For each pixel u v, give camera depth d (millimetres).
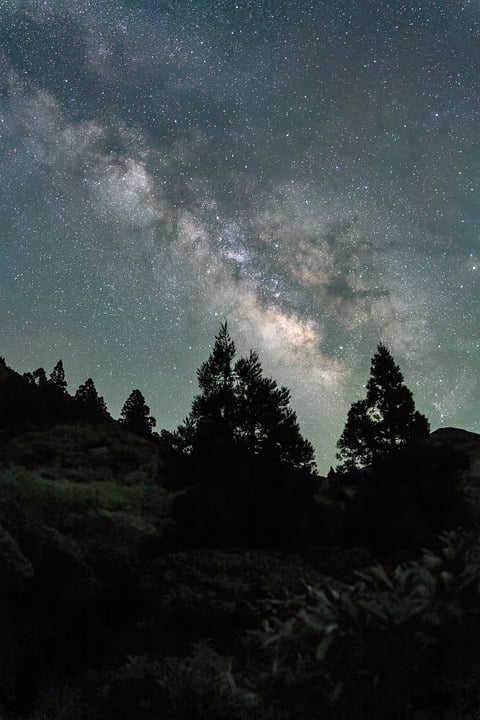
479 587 4531
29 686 9727
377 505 18562
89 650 10617
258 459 21250
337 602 4789
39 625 10539
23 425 33594
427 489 19219
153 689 7125
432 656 4492
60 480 25438
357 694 4582
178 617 11078
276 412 22312
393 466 20625
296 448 21891
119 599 11883
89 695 8609
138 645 10648
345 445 24266
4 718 9227
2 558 11000
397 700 4527
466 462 21312
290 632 4895
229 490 18828
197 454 21344
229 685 6734
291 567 13266
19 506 12617
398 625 4543
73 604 11070
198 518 17094
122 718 7199
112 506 21766
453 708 4453
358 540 18188
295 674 4758
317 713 4703
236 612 11000
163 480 24344
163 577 12422
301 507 19656
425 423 23953
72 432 32188
